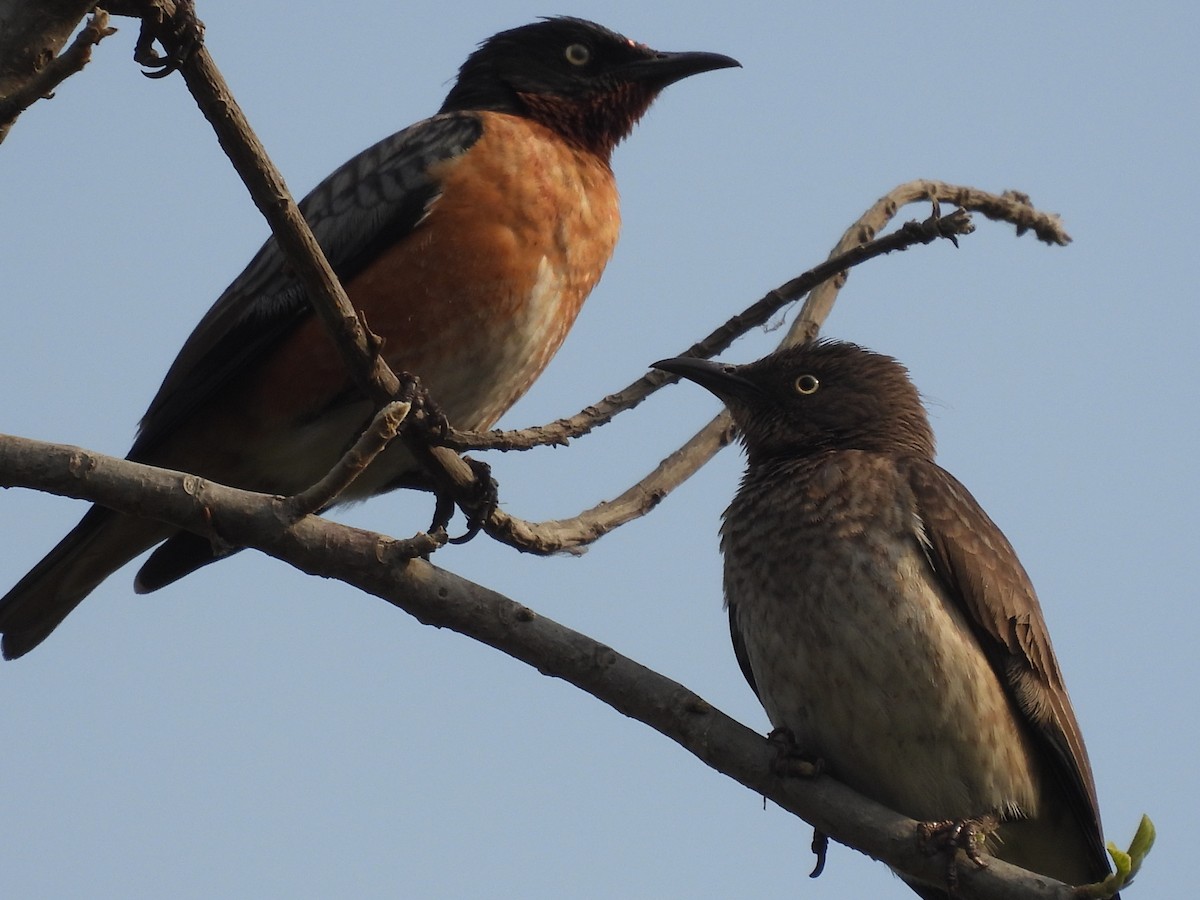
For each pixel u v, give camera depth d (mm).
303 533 8305
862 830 8875
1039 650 10234
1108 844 8008
